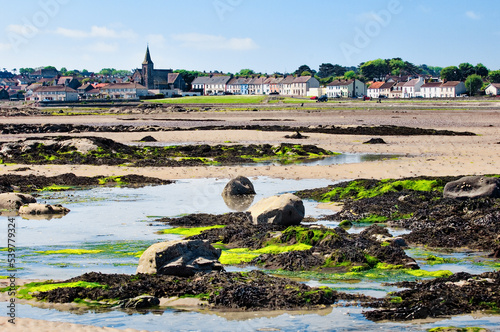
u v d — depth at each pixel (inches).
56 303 609.0
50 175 1723.7
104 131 3348.9
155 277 665.0
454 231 917.8
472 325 554.6
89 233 981.2
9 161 2026.3
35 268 753.0
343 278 706.8
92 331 523.2
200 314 583.8
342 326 552.7
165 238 938.1
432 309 585.0
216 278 650.8
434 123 3752.5
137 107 6702.8
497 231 892.0
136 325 553.3
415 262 757.9
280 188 1471.5
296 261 754.8
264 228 933.8
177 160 2058.3
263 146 2341.3
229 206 1245.1
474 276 674.2
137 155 2181.3
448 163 1838.1
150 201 1311.5
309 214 1135.6
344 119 4256.9
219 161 2058.3
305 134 3083.2
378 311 580.4
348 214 1087.0
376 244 797.9
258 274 684.1
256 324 557.0
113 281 656.4
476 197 1087.6
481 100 6727.4
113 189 1493.6
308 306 604.4
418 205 1117.7
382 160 1987.0
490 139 2679.6
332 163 1978.3
